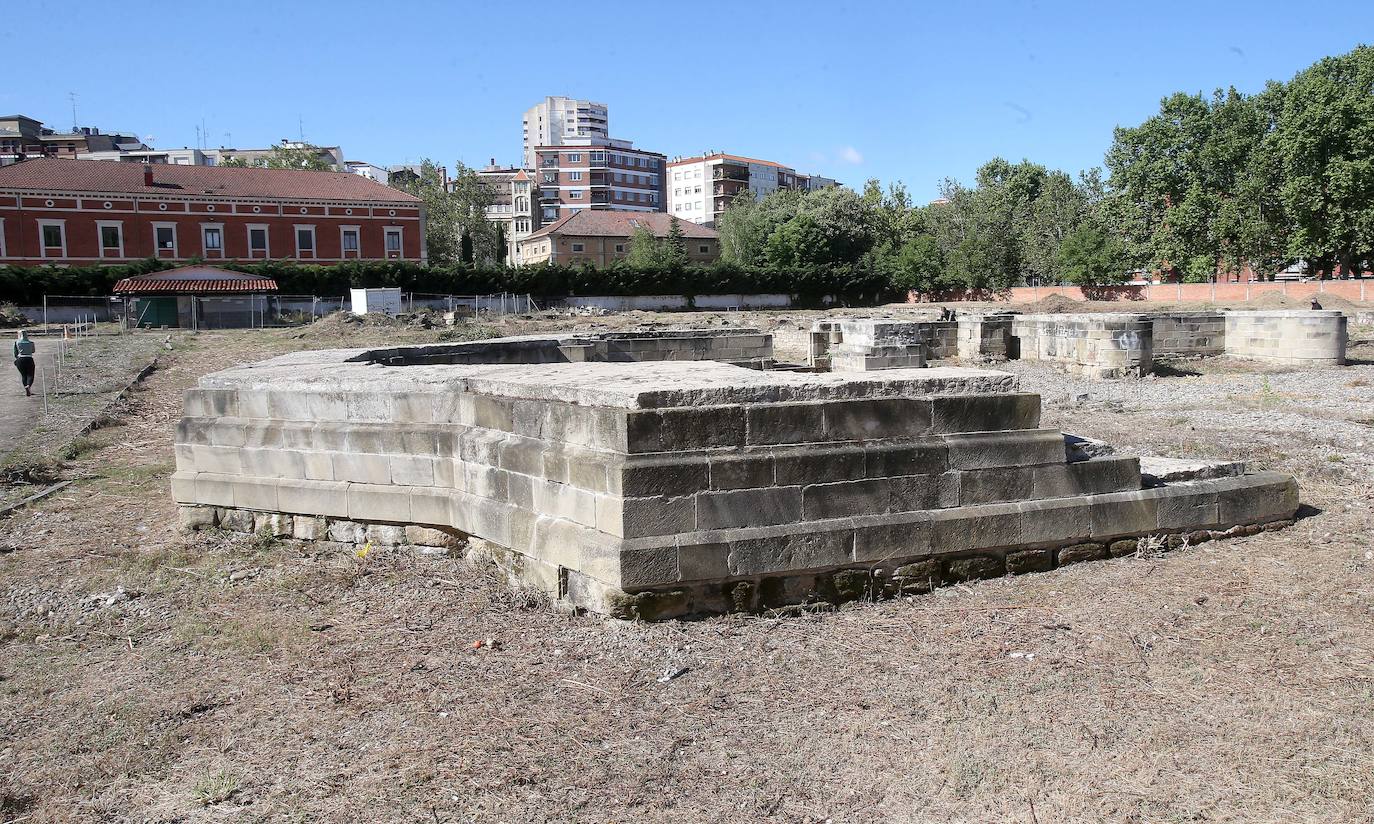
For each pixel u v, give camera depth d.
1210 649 5.30
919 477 6.26
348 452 7.64
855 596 6.11
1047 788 3.96
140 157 100.50
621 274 62.50
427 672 5.31
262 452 8.02
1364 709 4.55
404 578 6.90
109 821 3.97
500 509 6.65
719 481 5.77
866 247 78.44
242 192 57.34
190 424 8.34
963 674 5.06
